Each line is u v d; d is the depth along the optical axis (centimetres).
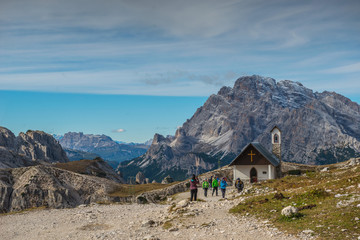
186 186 8181
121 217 2955
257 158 7144
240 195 4188
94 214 3183
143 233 2211
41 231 2572
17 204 9331
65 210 3616
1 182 9938
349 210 1959
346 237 1581
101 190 9488
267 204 2648
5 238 2409
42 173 10225
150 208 3591
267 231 1911
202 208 2827
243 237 1862
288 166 9275
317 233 1712
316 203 2358
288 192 3166
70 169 12938
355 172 3878
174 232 2144
